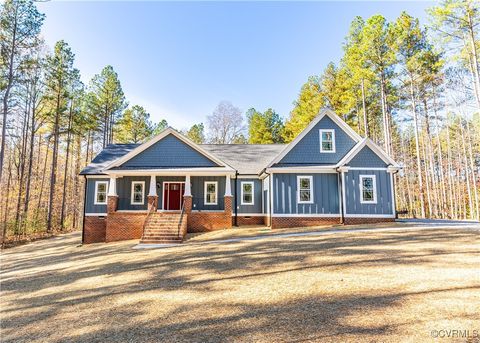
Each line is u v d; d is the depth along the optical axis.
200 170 18.00
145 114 43.75
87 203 19.34
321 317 5.00
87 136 41.22
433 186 31.75
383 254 8.88
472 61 21.66
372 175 17.05
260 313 5.39
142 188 19.69
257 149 23.88
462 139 34.22
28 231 26.41
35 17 23.42
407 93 28.31
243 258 9.73
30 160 28.00
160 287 7.47
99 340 4.79
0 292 8.62
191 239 15.10
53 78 29.03
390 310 5.05
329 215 17.06
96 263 11.39
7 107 23.66
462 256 8.14
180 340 4.54
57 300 7.23
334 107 32.66
